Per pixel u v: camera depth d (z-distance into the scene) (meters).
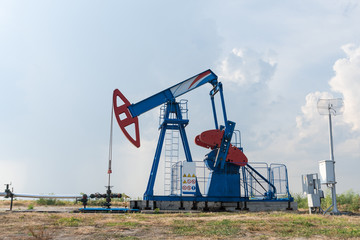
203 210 16.00
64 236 6.22
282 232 6.79
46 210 13.12
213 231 6.79
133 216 10.52
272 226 7.52
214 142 16.47
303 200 19.31
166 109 17.56
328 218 9.54
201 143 17.11
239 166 16.84
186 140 17.48
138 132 16.48
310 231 6.86
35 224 7.79
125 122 16.34
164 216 10.90
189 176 16.11
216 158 16.41
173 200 15.97
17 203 18.08
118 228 7.19
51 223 8.04
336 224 8.07
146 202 15.70
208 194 16.30
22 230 6.90
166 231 6.82
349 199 16.95
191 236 6.24
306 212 14.44
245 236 6.29
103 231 6.80
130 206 15.62
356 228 7.36
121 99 16.50
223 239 5.98
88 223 8.08
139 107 16.78
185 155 17.41
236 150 16.78
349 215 11.68
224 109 16.95
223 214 12.17
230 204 16.33
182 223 8.11
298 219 8.97
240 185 16.59
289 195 16.48
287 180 16.55
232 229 7.05
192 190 16.00
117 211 13.30
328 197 17.23
